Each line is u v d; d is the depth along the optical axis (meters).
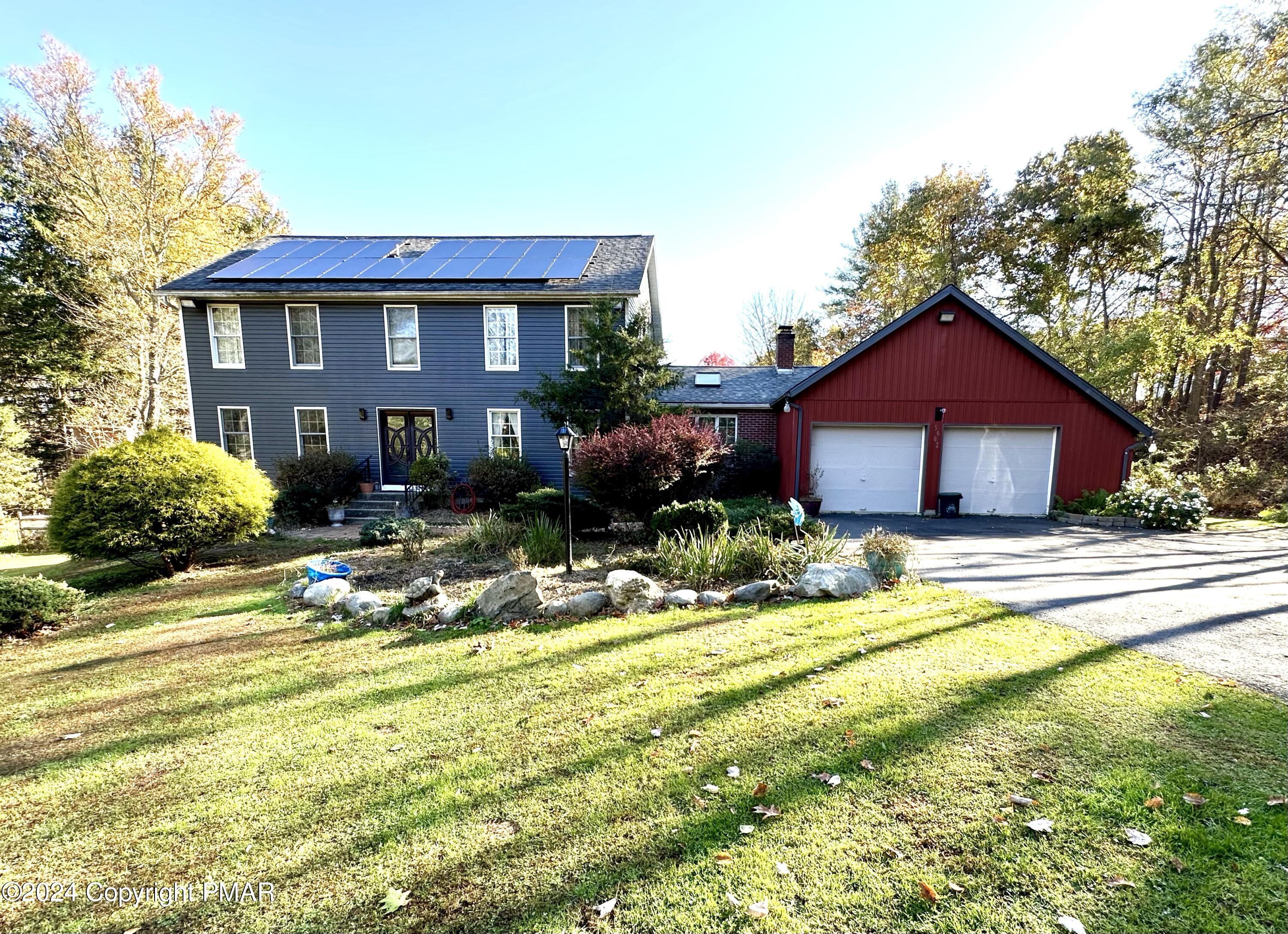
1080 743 2.88
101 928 1.99
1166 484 12.20
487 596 5.47
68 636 5.71
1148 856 2.12
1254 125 13.23
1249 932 1.79
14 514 16.00
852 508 13.09
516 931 1.91
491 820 2.49
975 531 10.73
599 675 4.00
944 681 3.64
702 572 6.36
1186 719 3.11
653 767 2.83
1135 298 19.36
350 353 13.80
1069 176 19.48
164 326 18.06
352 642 4.98
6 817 2.63
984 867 2.09
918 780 2.62
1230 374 17.97
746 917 1.92
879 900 1.96
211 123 18.83
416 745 3.15
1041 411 12.48
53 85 16.39
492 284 13.32
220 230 19.81
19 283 17.72
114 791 2.81
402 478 14.24
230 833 2.47
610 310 11.84
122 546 7.78
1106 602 5.53
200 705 3.79
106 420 18.31
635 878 2.12
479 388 13.83
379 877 2.18
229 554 9.76
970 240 21.98
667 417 9.27
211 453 8.72
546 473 14.01
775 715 3.30
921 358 12.58
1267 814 2.31
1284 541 9.58
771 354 33.66
